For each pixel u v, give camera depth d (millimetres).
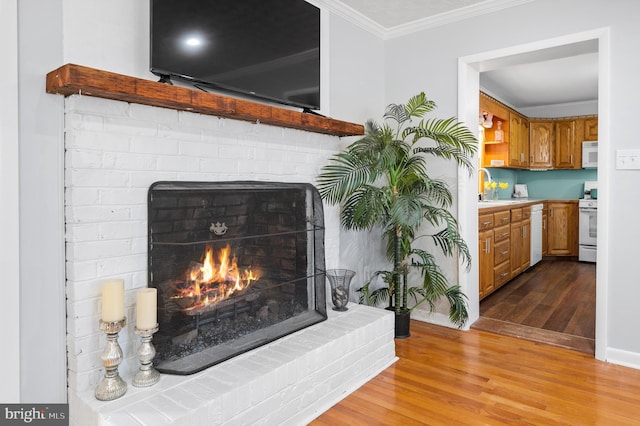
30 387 1523
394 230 2873
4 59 1431
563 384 2158
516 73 4371
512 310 3508
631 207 2355
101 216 1609
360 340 2219
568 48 2625
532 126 6012
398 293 2895
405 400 2010
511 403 1964
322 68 2801
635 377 2234
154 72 1729
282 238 2340
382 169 2590
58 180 1556
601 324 2459
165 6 1765
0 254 1442
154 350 1633
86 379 1580
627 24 2340
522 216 4773
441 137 2730
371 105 3260
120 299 1532
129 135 1679
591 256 5570
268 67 2250
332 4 2812
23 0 1469
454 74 3014
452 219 2791
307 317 2334
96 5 1647
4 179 1440
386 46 3381
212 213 1999
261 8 2207
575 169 6020
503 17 2785
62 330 1589
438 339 2836
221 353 1855
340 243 2951
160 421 1365
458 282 3051
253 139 2188
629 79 2336
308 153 2545
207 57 1932
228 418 1547
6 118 1438
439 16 3014
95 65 1648
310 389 1906
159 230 1781
